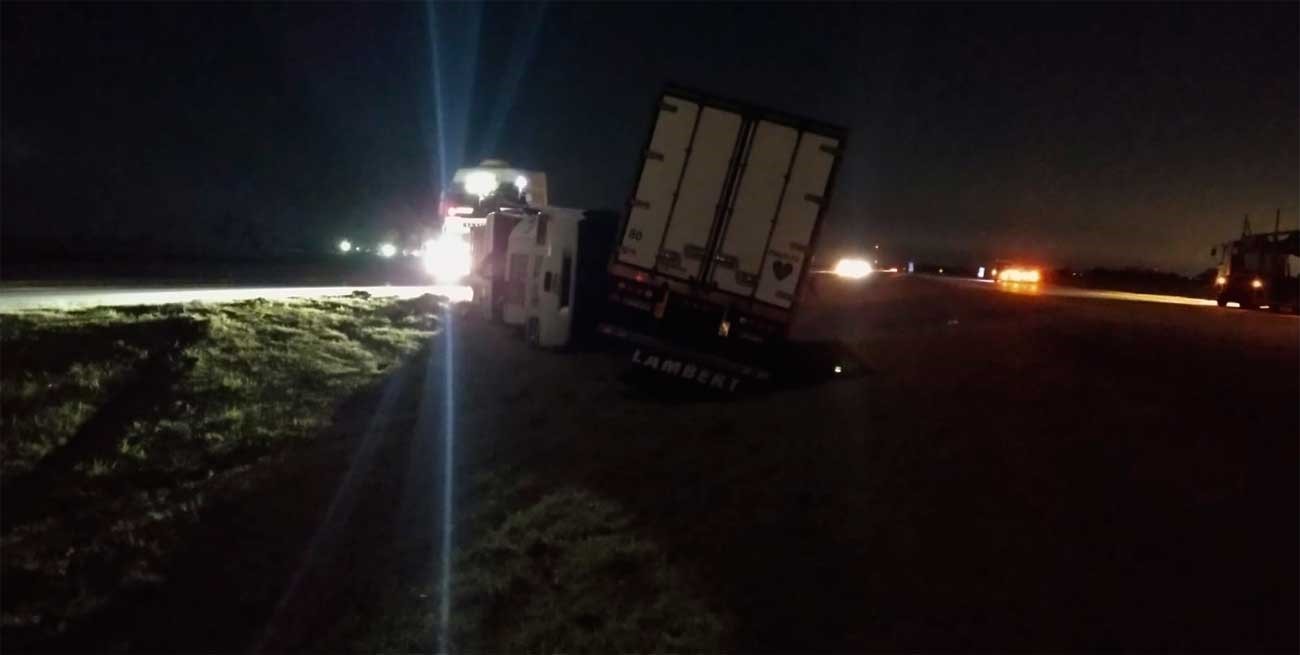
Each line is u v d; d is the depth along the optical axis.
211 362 17.08
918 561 8.32
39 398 14.09
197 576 9.88
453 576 9.34
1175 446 11.36
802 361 17.75
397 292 31.28
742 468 11.37
